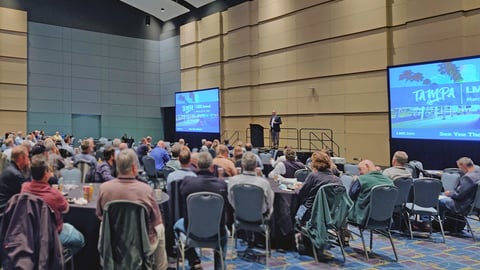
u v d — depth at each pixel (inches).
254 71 557.9
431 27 368.5
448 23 356.2
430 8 368.5
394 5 399.2
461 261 158.1
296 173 208.8
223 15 604.4
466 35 346.0
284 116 515.5
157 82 741.3
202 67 644.1
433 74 320.8
